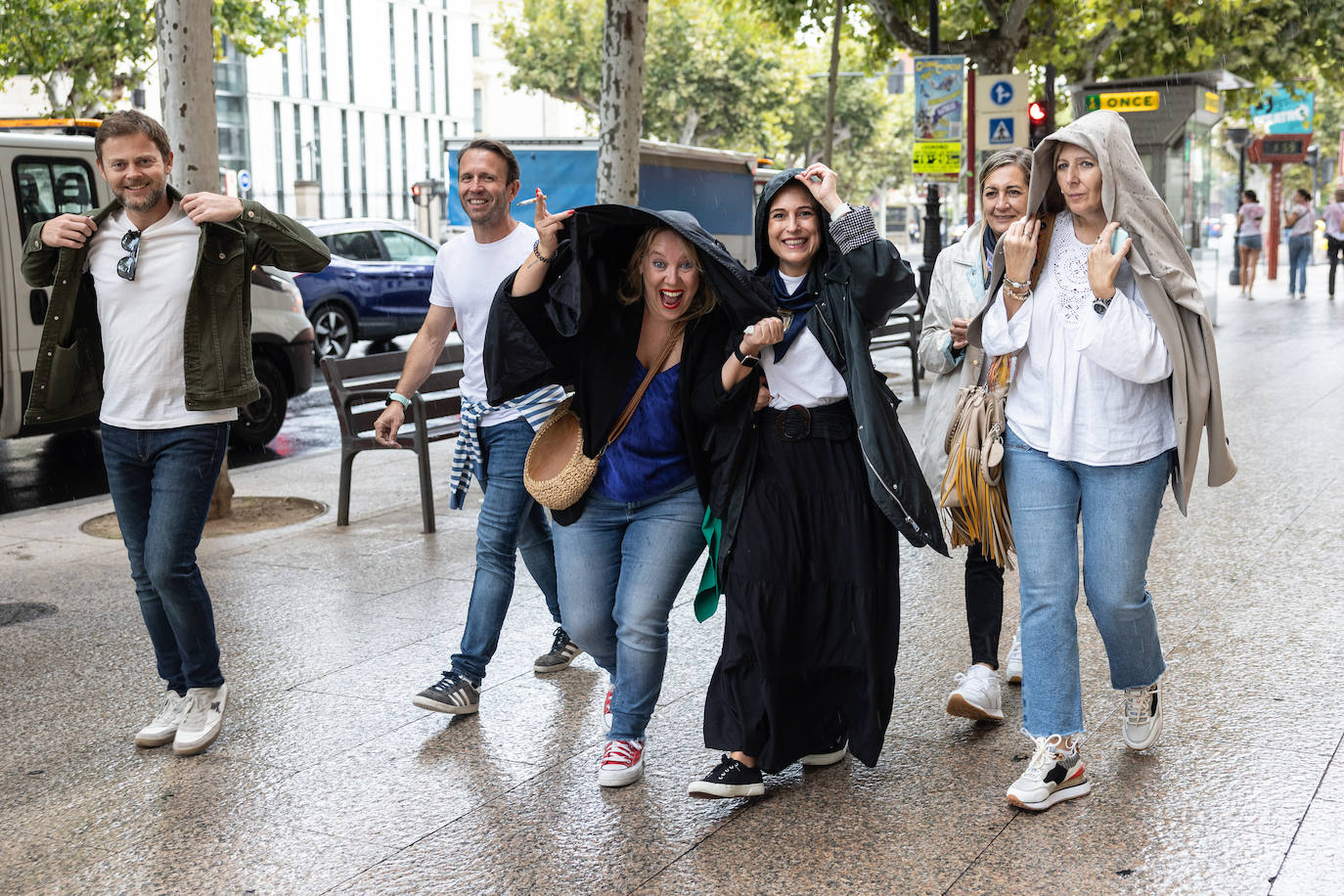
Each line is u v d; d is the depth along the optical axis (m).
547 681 5.09
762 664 3.80
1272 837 3.54
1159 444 3.78
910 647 5.32
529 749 4.41
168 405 4.33
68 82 25.23
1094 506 3.83
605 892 3.42
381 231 18.44
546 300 3.97
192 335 4.27
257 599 6.32
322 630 5.80
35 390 4.37
